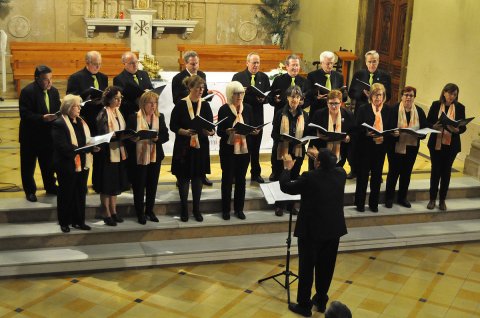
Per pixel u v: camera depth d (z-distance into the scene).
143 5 15.34
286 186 6.18
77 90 7.68
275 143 7.98
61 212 7.05
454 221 8.49
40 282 6.69
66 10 15.25
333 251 6.23
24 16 14.94
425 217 8.38
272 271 7.21
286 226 7.83
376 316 6.39
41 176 8.38
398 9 12.20
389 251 7.89
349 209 8.24
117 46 13.73
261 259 7.45
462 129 8.05
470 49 9.80
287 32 16.64
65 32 15.38
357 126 7.88
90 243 7.20
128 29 15.59
